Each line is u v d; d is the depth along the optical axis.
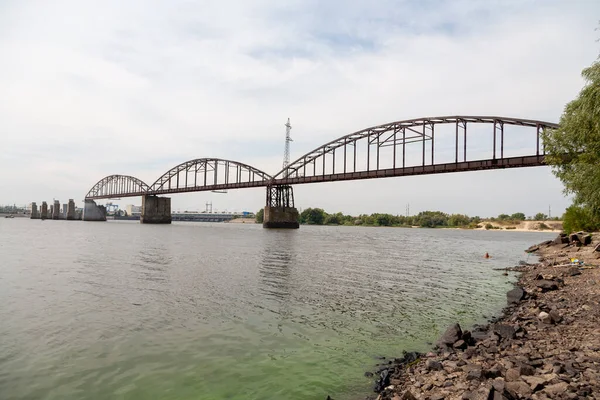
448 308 17.78
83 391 8.91
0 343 12.07
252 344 12.34
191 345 12.15
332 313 16.58
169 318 15.25
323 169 118.38
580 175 24.98
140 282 23.48
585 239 46.50
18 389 8.95
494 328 12.80
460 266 36.09
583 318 13.67
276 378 9.73
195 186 176.62
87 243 59.16
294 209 154.25
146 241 65.56
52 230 111.94
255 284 23.55
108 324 14.30
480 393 7.31
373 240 87.38
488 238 116.62
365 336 13.32
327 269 31.97
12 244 56.12
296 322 15.01
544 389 7.64
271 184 141.50
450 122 82.50
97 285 22.33
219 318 15.38
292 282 24.69
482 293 21.73
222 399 8.57
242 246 57.41
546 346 10.80
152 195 196.38
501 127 72.94
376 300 19.44
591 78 17.55
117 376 9.75
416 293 21.55
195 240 71.00
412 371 9.87
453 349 11.40
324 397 8.69
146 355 11.23
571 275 24.86
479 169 76.50
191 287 22.05
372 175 99.06
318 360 11.01
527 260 41.88
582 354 9.67
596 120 18.05
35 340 12.41
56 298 18.72
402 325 14.78
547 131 29.47
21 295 19.38
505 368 9.09
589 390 7.43
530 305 17.38
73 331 13.41
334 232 139.00
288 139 179.12
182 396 8.70
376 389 9.01
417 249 59.94
